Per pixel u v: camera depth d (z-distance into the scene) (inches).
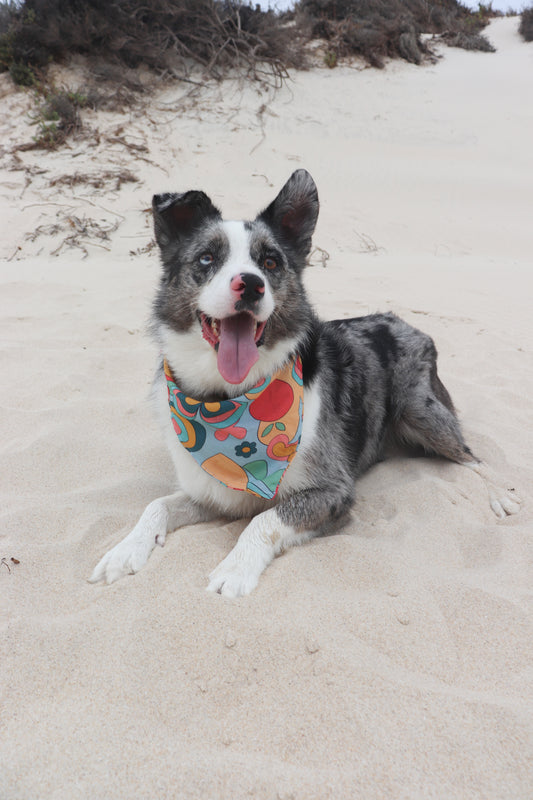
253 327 28.4
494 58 205.8
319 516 29.7
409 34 194.1
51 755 19.0
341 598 24.8
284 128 146.9
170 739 19.6
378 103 163.9
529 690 21.3
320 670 21.6
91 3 143.7
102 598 24.6
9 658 22.0
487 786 18.4
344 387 35.9
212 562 27.2
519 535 29.2
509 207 127.8
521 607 24.5
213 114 143.8
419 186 133.3
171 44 156.2
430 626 23.6
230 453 29.6
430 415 37.6
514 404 45.1
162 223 31.8
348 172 135.3
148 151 125.5
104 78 141.4
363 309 67.0
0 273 77.2
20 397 42.2
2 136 122.3
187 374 31.0
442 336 59.4
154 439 38.5
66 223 95.3
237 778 18.4
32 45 139.1
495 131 157.9
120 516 30.8
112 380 45.8
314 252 99.6
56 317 59.1
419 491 33.0
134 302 64.6
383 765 18.8
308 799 18.0
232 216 110.6
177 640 22.6
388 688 21.0
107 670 21.6
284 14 190.4
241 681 21.5
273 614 23.8
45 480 34.0
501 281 87.1
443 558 28.1
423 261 99.7
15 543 28.2
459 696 20.8
